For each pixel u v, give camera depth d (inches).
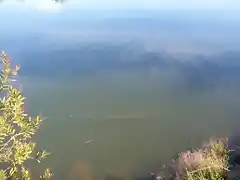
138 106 542.9
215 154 323.0
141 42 879.1
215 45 834.2
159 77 658.2
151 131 471.8
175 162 365.4
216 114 513.3
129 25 1051.3
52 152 420.8
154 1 1419.8
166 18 1131.9
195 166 315.0
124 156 415.2
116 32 980.6
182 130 470.6
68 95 581.6
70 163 402.6
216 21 1060.5
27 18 1199.6
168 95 580.1
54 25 1087.6
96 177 381.4
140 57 772.0
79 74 676.7
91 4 1418.6
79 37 941.2
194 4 1331.2
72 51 825.5
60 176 382.0
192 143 430.0
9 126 155.3
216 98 566.9
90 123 494.0
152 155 411.8
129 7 1332.4
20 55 794.8
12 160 157.5
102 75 670.5
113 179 377.1
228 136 402.0
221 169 296.4
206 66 703.1
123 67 713.6
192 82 629.3
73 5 1412.4
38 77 660.1
